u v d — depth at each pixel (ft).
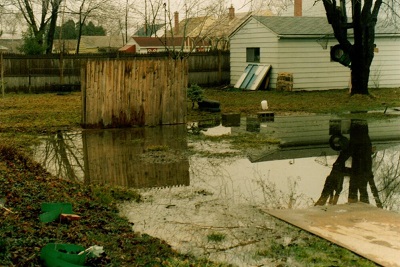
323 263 17.79
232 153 36.81
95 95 46.78
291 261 18.02
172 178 30.01
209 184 28.71
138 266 16.89
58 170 31.78
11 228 18.34
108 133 44.96
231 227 21.62
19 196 23.39
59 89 85.56
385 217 22.62
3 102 67.77
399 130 45.91
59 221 20.56
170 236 20.54
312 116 55.11
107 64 46.75
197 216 23.08
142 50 136.56
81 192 26.18
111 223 21.43
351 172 31.40
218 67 94.79
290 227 21.54
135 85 48.06
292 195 26.53
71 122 50.29
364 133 44.70
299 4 113.39
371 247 19.01
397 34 86.99
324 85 83.61
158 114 49.42
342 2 69.10
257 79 83.15
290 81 79.92
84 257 16.21
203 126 48.93
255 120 52.65
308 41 81.76
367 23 67.56
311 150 37.81
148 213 23.52
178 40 136.46
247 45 87.81
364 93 70.13
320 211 23.61
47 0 103.40
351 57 69.82
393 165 33.14
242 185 28.45
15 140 40.96
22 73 83.30
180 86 49.80
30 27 95.35
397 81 89.76
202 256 18.49
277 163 33.83
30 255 16.16
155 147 38.24
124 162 34.04
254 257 18.40
